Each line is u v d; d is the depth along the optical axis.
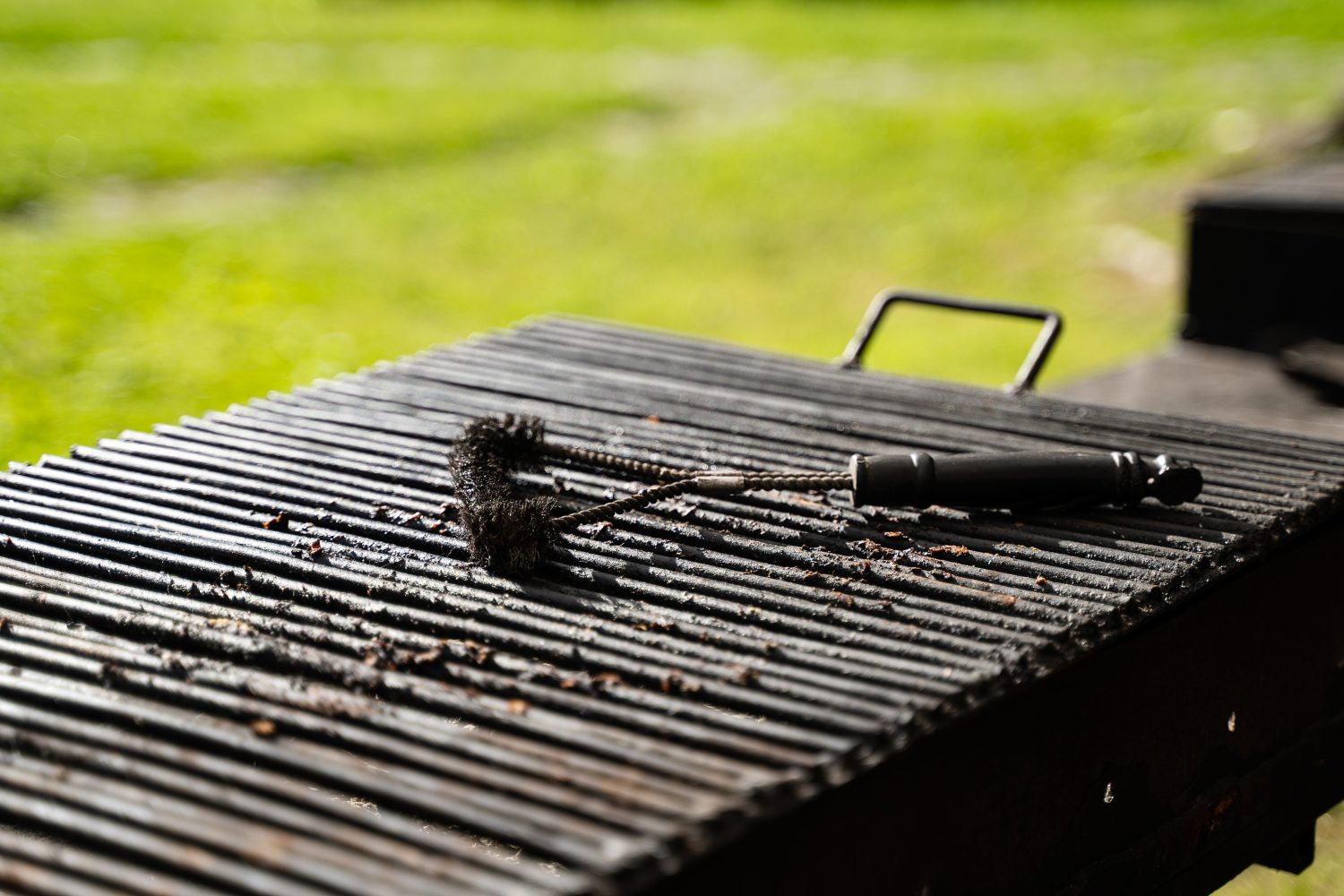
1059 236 6.91
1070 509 2.00
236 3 14.30
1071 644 1.83
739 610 1.86
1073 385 2.70
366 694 1.77
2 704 1.76
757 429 2.17
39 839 1.68
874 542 1.96
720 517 1.99
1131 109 8.49
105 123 8.73
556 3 14.81
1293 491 2.05
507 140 9.30
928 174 7.95
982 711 1.82
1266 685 2.07
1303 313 2.81
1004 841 1.87
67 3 13.33
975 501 1.98
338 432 2.14
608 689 1.78
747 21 13.48
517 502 1.92
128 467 2.06
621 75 11.21
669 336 2.46
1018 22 12.59
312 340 5.03
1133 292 6.18
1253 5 12.04
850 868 1.77
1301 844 2.20
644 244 7.32
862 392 2.29
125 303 5.18
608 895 1.63
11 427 3.74
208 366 4.54
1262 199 2.82
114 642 1.82
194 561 1.91
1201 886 2.04
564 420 2.18
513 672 1.79
